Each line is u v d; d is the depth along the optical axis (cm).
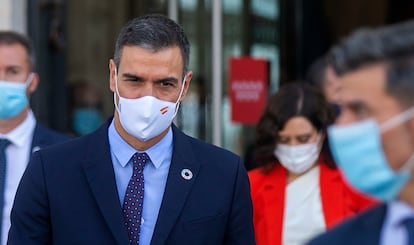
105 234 437
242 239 464
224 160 467
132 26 443
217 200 455
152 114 432
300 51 1069
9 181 597
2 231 584
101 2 916
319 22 1091
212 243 452
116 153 451
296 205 597
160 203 447
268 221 603
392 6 1174
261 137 610
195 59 962
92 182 442
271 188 609
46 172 448
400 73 279
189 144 466
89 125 903
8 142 604
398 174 284
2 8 830
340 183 593
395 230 288
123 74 438
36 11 855
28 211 445
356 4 1134
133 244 438
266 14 1028
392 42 279
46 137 621
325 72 667
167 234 439
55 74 877
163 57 435
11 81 613
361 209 585
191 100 951
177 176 450
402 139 282
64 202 442
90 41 907
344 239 298
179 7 951
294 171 600
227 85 969
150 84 436
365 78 284
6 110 600
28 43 633
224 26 970
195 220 447
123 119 439
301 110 592
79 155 452
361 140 288
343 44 295
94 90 908
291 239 595
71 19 891
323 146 600
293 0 1062
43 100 868
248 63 988
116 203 438
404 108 280
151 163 452
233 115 967
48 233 448
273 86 1019
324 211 589
